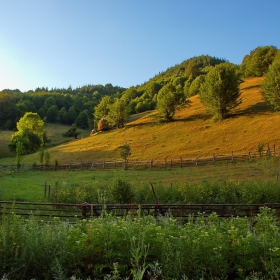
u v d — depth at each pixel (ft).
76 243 19.12
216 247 18.42
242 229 22.58
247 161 127.24
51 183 96.84
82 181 103.55
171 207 38.45
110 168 149.69
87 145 231.71
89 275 18.78
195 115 246.68
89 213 33.14
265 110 209.36
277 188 57.93
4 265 17.97
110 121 281.74
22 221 24.08
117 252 19.10
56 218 24.31
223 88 206.69
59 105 536.83
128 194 59.82
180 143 184.65
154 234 19.93
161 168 135.95
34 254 18.93
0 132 365.81
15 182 97.19
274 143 148.05
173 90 257.96
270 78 191.83
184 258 18.10
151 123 258.98
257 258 18.80
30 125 280.72
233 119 206.08
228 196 58.54
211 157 142.72
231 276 18.84
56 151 231.71
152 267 17.52
